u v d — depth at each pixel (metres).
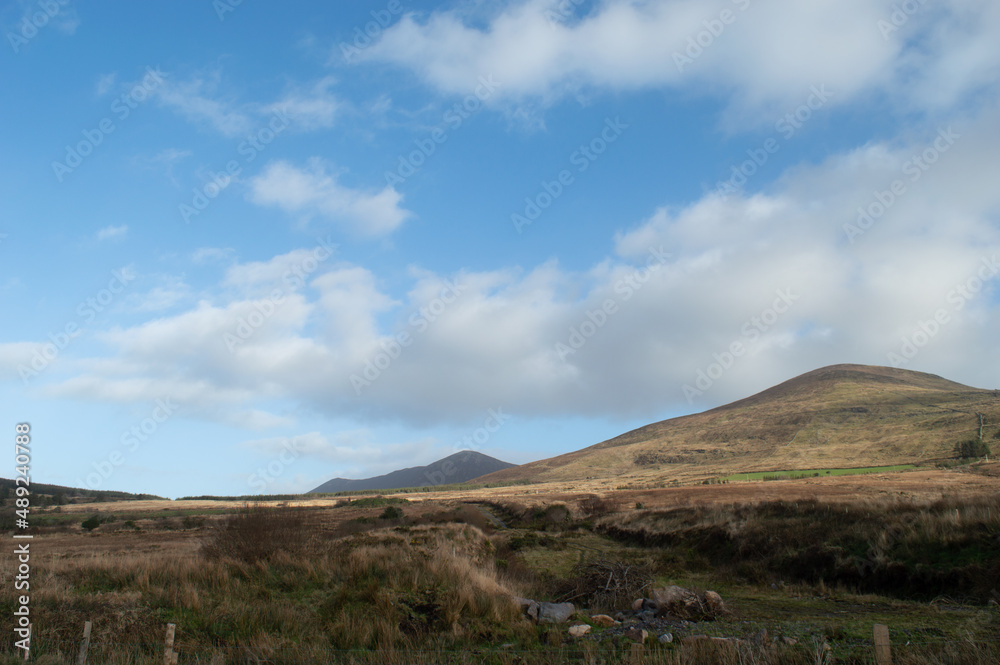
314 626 12.33
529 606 14.62
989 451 109.06
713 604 15.29
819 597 17.94
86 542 39.75
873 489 52.44
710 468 178.50
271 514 20.03
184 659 10.30
